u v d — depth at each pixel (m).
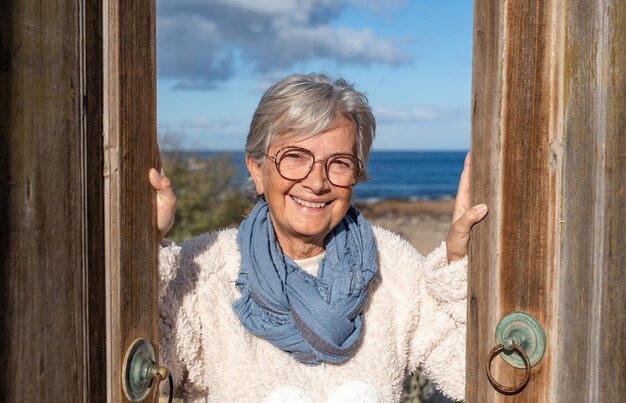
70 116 1.30
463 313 2.02
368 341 2.03
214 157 10.69
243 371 1.90
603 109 1.46
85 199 1.34
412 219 31.38
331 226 2.02
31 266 1.22
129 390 1.45
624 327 1.44
